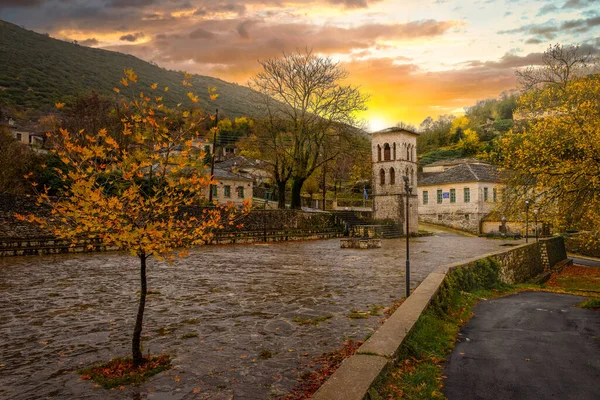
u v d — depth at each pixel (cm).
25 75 12238
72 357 713
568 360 772
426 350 766
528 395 601
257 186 6850
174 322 944
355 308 1100
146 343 789
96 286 1398
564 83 2312
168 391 576
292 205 4472
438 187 5959
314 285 1447
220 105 15725
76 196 602
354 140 4369
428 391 580
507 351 827
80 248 2522
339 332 874
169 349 757
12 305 1105
